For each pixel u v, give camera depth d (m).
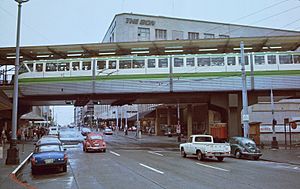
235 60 35.91
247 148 23.80
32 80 36.91
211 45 43.22
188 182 12.49
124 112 94.62
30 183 12.91
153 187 11.41
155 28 85.56
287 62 35.56
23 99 40.78
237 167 18.06
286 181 12.77
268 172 15.84
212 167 17.91
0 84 39.12
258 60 35.62
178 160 22.16
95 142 30.12
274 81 35.19
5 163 18.75
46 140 19.48
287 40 41.28
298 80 35.22
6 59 48.06
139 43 41.75
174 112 71.69
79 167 18.12
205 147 21.45
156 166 18.38
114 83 36.06
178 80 35.81
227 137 38.28
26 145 37.91
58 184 12.41
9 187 11.36
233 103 38.16
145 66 36.22
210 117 56.06
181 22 87.56
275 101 48.62
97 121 120.12
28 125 69.69
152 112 74.19
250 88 35.25
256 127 34.16
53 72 36.81
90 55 46.91
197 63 36.09
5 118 47.81
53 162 15.98
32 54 45.56
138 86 35.94
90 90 36.19
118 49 44.25
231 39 40.81
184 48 44.56
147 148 36.16
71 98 40.50
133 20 84.00
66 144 42.50
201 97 41.59
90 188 11.41
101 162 20.75
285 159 23.09
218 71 35.75
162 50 45.31
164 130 72.62
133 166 18.39
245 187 11.33
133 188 11.27
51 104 49.59
